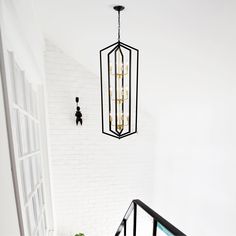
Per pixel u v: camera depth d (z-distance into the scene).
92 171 3.07
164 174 2.95
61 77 2.78
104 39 2.01
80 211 3.09
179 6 1.25
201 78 1.79
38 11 1.68
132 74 2.38
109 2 1.42
